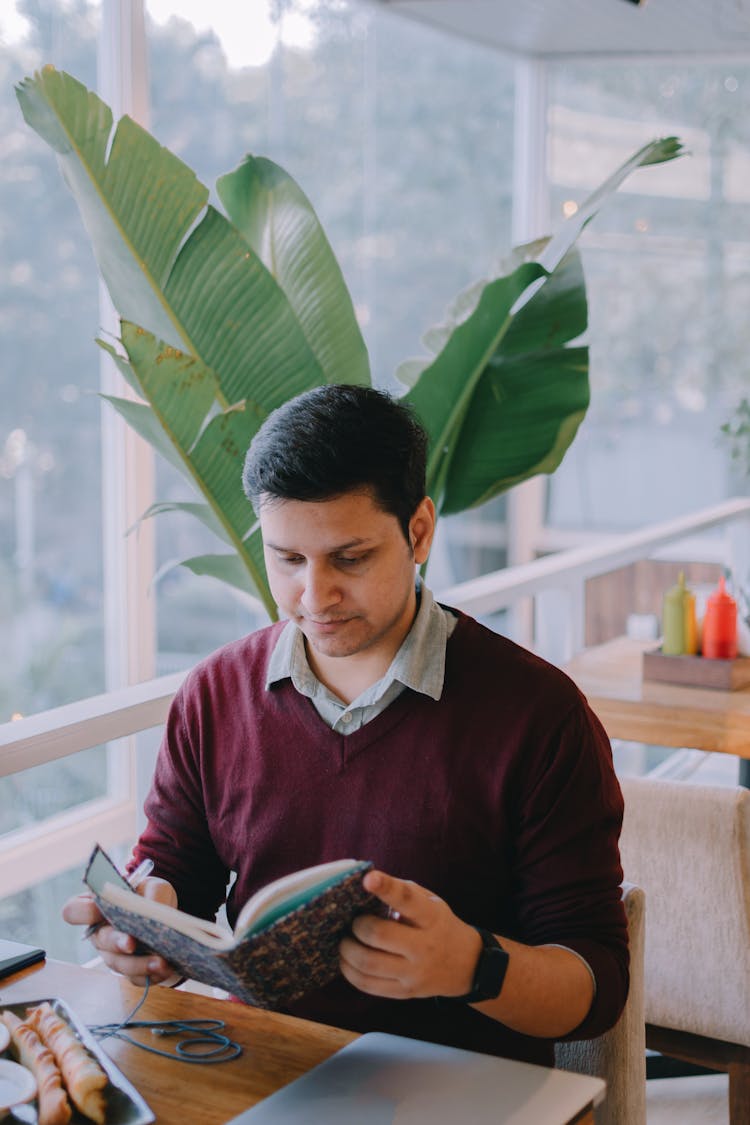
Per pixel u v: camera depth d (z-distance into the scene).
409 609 1.38
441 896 1.34
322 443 1.21
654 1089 2.46
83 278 2.57
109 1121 1.05
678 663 2.53
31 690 2.52
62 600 2.57
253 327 2.11
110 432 2.65
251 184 2.28
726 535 4.38
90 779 2.63
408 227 3.87
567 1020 1.22
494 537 4.52
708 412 4.40
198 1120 1.07
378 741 1.36
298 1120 1.05
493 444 2.52
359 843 1.36
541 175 4.36
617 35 3.88
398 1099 1.08
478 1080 1.12
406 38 3.76
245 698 1.44
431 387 2.41
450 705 1.35
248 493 1.28
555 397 2.49
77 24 2.50
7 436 2.44
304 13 3.30
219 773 1.45
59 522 2.55
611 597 4.48
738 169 4.26
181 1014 1.26
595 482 4.55
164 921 1.08
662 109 4.28
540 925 1.32
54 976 1.35
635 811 1.83
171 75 2.84
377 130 3.68
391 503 1.25
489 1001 1.15
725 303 4.34
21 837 2.48
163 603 2.86
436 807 1.34
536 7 3.52
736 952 1.82
